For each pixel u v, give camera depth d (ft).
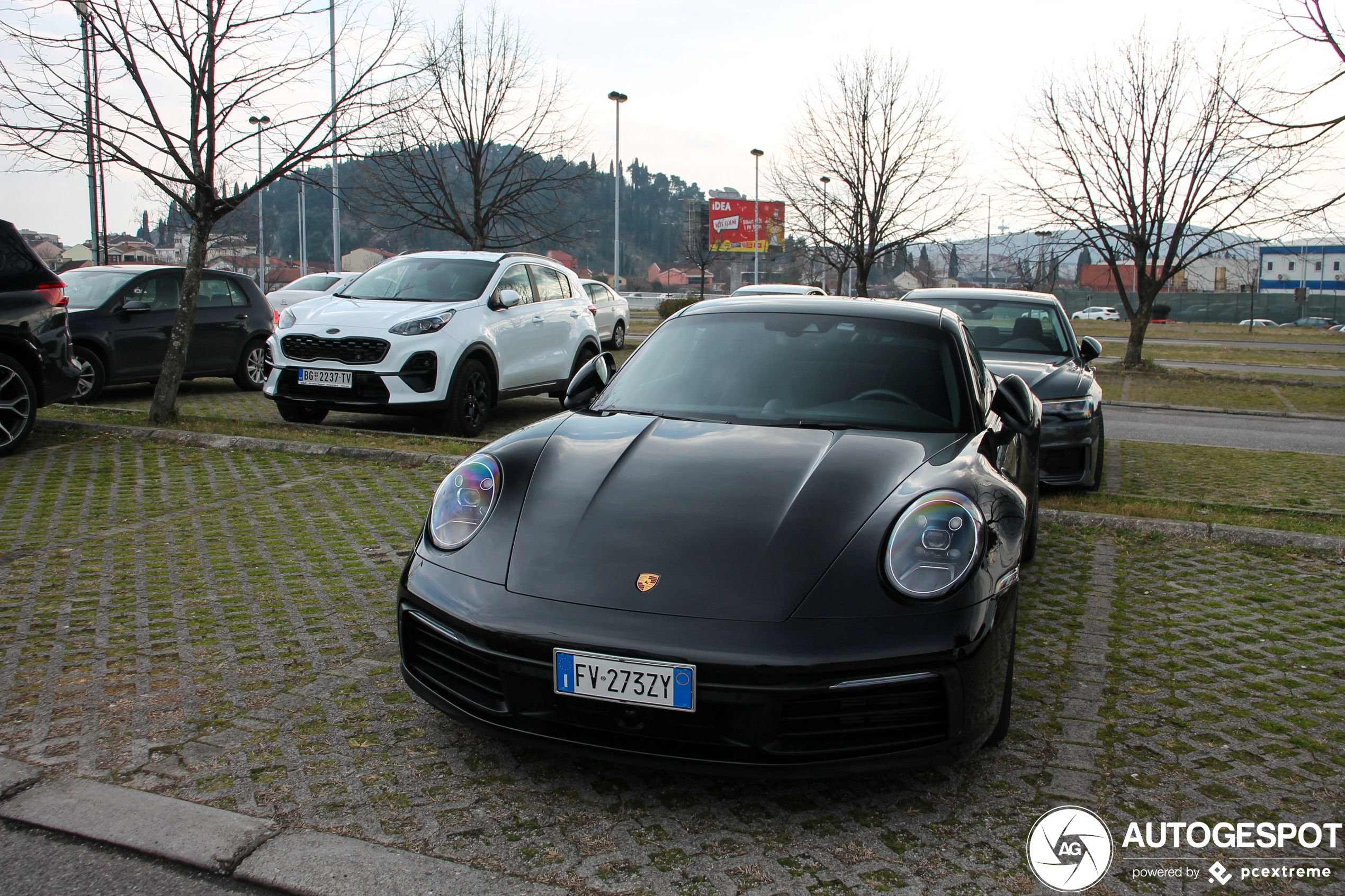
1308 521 18.35
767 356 12.07
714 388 11.62
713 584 7.91
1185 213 61.05
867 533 8.34
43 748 8.73
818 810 8.08
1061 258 66.80
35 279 22.39
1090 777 8.65
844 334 12.40
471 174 60.64
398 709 9.73
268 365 38.91
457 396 26.11
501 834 7.57
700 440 10.08
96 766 8.41
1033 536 15.37
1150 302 62.90
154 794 7.98
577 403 12.03
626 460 9.67
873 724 7.75
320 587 13.37
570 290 33.55
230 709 9.64
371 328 25.21
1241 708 10.13
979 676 7.91
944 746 7.85
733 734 7.57
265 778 8.30
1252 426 38.73
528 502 9.09
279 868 6.98
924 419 10.95
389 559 14.79
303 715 9.53
